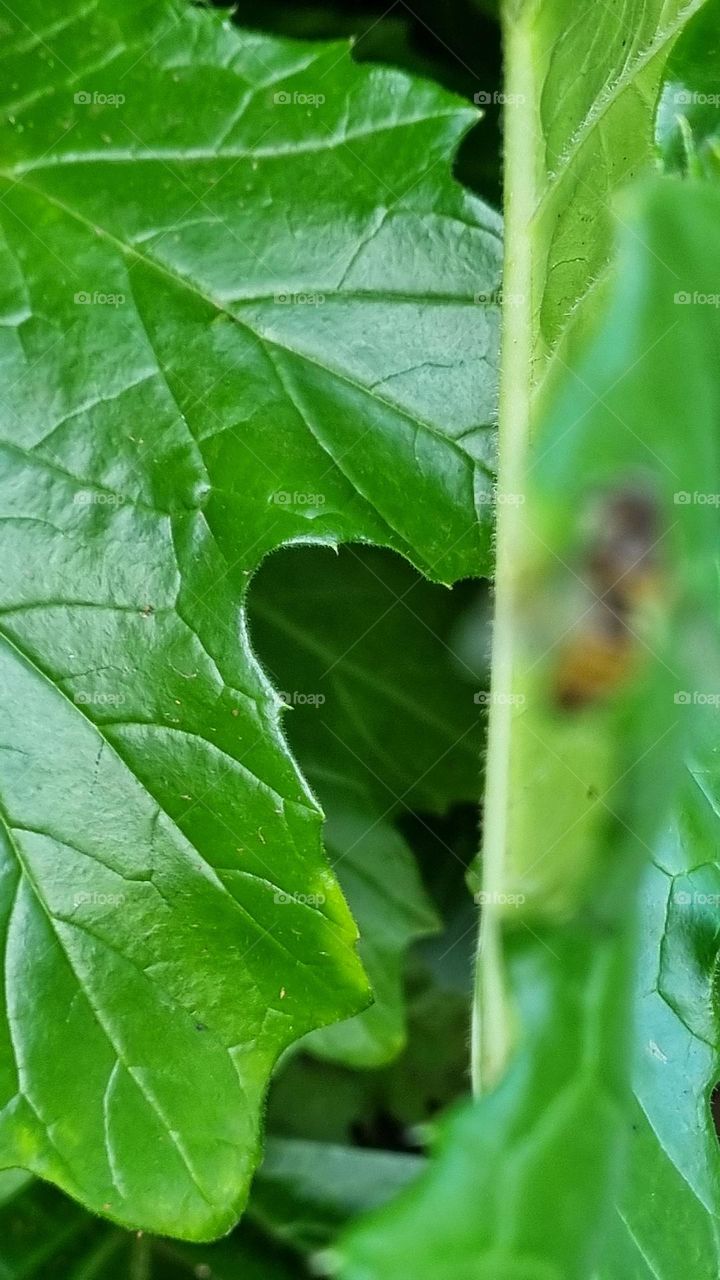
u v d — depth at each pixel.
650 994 0.34
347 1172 0.46
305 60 0.39
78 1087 0.37
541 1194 0.17
